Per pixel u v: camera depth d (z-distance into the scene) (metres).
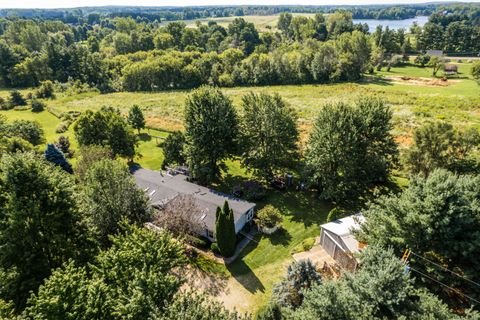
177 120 65.00
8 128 50.47
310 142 34.16
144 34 147.62
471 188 18.75
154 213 28.12
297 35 159.75
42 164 22.61
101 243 24.50
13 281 18.70
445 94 76.25
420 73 105.94
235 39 150.88
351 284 15.04
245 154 37.03
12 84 101.25
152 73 102.50
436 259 18.33
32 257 19.19
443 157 30.05
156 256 17.00
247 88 99.12
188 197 29.38
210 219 28.98
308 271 19.75
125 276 16.02
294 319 14.45
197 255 26.98
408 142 46.06
